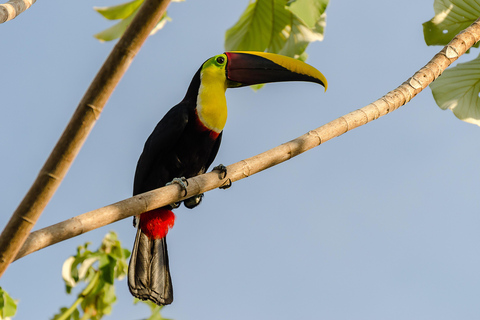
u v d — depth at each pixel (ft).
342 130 29.96
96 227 23.59
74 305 35.22
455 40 33.73
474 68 37.40
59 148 20.35
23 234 20.45
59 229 22.36
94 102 20.30
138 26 20.15
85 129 20.39
